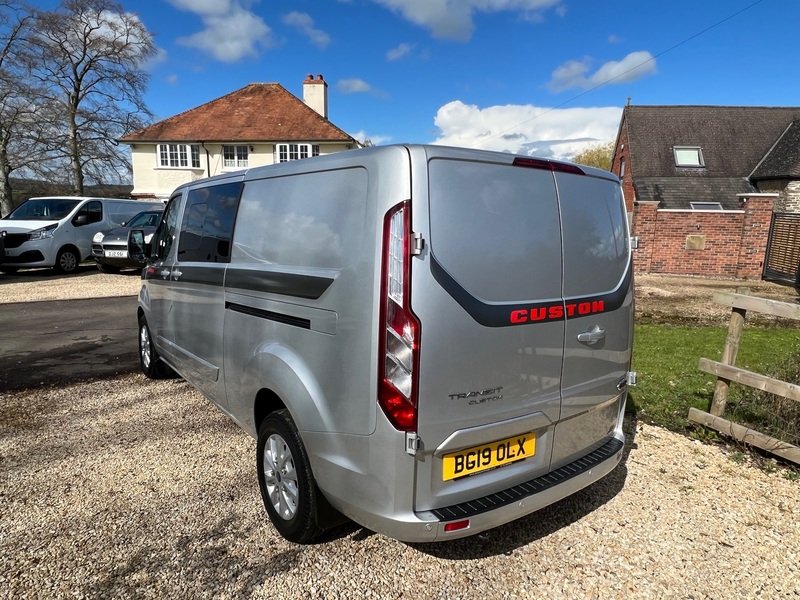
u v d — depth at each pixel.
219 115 28.08
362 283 2.14
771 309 3.73
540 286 2.43
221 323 3.35
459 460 2.25
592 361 2.71
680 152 23.69
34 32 26.89
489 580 2.47
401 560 2.61
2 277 13.70
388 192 2.07
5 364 6.10
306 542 2.72
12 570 2.49
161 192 27.38
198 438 4.00
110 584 2.41
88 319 8.90
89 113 29.53
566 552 2.68
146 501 3.11
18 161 28.20
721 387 4.09
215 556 2.62
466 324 2.14
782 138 23.36
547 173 2.52
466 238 2.16
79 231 14.52
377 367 2.09
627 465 3.63
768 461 3.66
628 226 3.03
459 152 2.19
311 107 29.75
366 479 2.18
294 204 2.68
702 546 2.74
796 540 2.79
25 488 3.25
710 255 15.02
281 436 2.67
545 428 2.55
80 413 4.52
